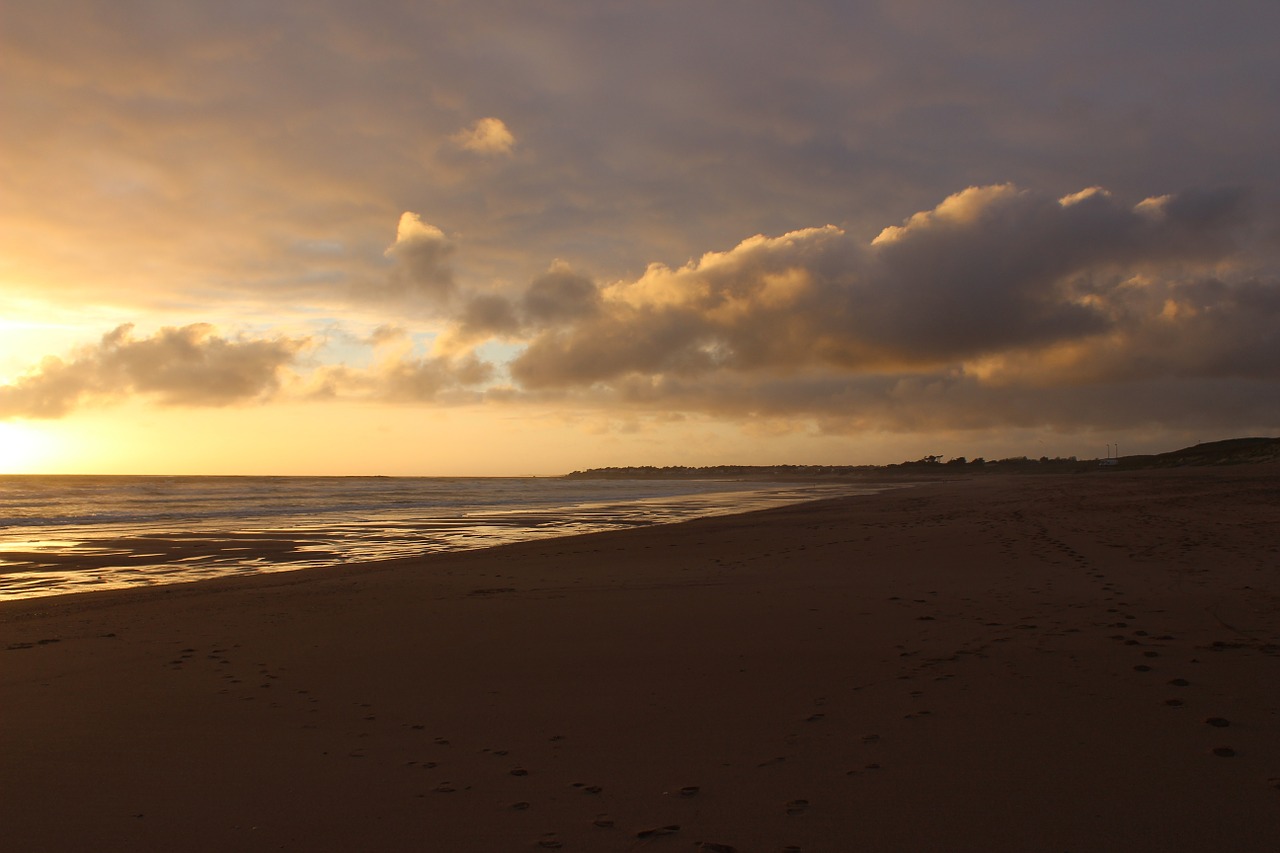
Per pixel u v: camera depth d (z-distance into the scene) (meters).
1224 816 3.30
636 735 4.70
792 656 6.55
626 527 27.98
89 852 3.30
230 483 123.62
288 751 4.59
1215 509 21.69
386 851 3.27
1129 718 4.59
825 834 3.27
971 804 3.51
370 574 14.20
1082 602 8.40
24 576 15.33
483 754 4.45
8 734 5.00
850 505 37.56
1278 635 6.55
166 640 8.21
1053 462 192.75
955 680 5.59
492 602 10.28
